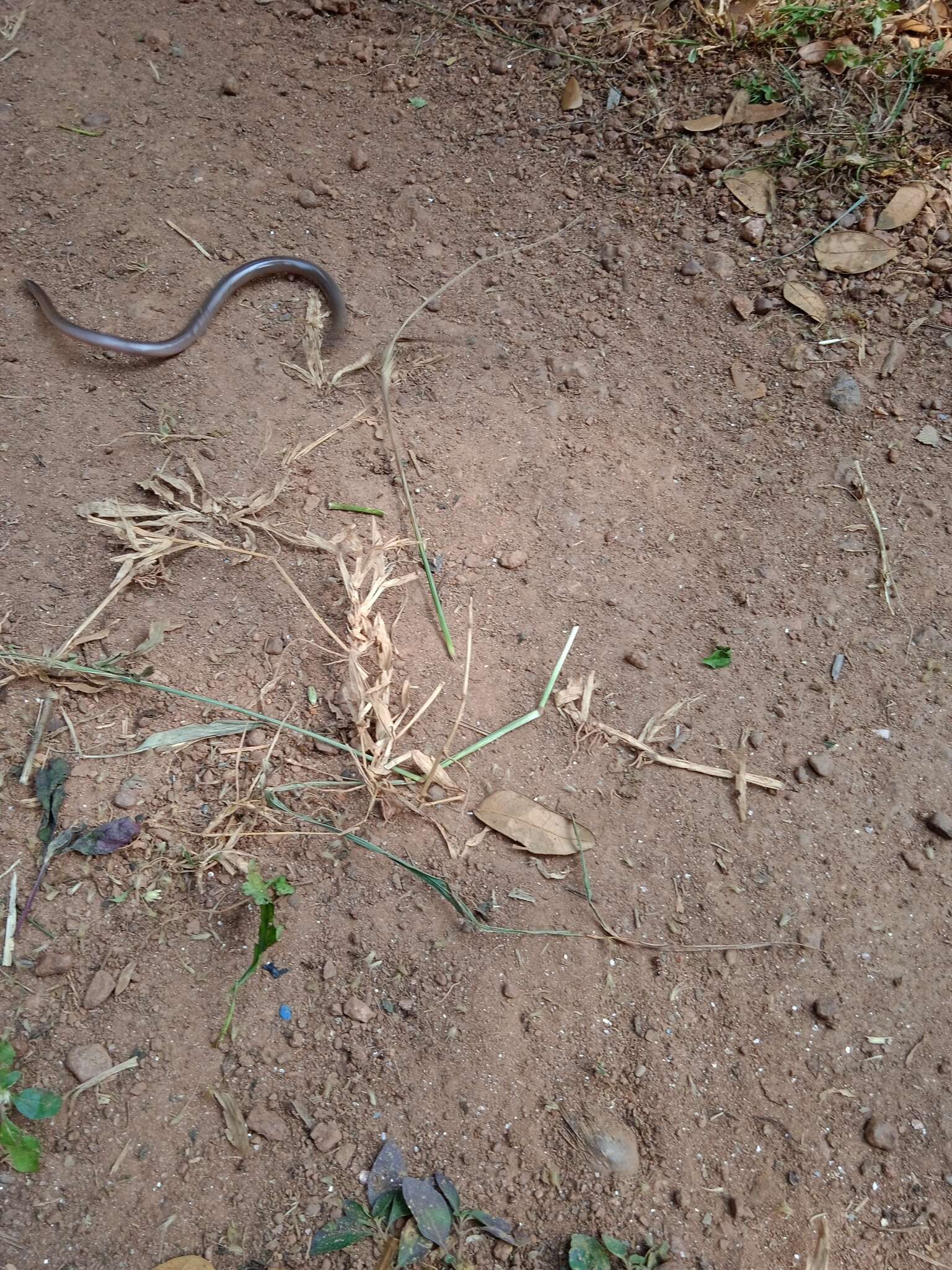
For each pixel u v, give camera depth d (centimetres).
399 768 58
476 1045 52
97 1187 48
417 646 62
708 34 83
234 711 59
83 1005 52
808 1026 54
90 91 80
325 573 64
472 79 84
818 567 66
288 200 78
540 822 57
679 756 60
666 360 73
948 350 73
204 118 81
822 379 73
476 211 79
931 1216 50
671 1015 54
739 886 57
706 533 67
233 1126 50
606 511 68
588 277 76
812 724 61
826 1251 49
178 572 63
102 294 72
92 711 59
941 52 81
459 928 55
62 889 54
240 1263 47
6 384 68
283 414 69
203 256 74
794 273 76
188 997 52
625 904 56
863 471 69
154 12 85
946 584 66
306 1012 53
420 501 67
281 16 86
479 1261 48
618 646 63
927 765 60
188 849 55
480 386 71
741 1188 50
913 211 77
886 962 55
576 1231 49
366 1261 48
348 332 73
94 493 64
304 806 57
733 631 64
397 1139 50
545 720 61
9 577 62
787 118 80
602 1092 52
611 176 80
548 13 86
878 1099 52
